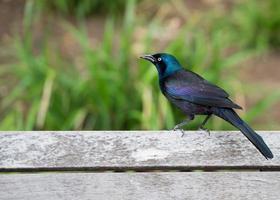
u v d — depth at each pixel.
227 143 5.68
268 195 5.12
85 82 10.80
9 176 5.21
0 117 11.61
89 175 5.24
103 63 11.16
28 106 11.49
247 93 12.59
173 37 14.47
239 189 5.16
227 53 14.18
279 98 12.66
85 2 15.52
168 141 5.68
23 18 15.45
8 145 5.56
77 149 5.54
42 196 5.07
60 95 10.85
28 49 12.09
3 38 14.56
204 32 14.42
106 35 11.75
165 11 15.62
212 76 11.14
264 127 11.55
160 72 7.69
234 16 14.99
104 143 5.62
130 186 5.16
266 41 14.45
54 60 12.14
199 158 5.50
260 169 5.47
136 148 5.58
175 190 5.14
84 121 10.84
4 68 12.60
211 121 10.52
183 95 7.24
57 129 10.62
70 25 14.60
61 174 5.25
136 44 13.40
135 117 10.63
